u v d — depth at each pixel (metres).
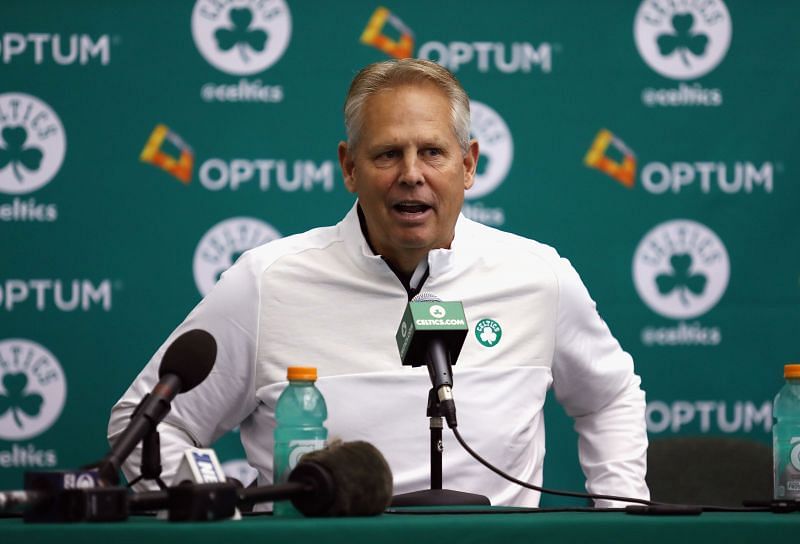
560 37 15.83
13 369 15.36
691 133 15.84
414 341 8.09
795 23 15.89
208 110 15.65
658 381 15.71
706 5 15.96
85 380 15.39
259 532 5.86
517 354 10.63
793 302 15.76
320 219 15.70
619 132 15.81
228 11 15.70
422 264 10.52
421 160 9.88
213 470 7.03
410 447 10.15
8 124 15.49
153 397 6.98
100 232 15.48
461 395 10.29
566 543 6.09
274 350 10.46
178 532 5.80
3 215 15.44
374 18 15.80
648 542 6.15
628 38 15.84
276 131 15.70
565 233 15.77
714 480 12.63
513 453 10.41
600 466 11.04
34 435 15.34
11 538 5.76
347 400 10.21
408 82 9.96
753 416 15.73
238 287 10.56
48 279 15.43
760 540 6.19
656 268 15.77
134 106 15.58
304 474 6.77
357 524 5.97
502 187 15.77
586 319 11.14
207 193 15.61
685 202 15.80
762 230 15.80
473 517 6.49
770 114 15.88
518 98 15.81
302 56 15.76
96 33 15.59
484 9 15.80
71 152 15.52
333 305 10.51
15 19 15.52
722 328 15.77
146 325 15.48
